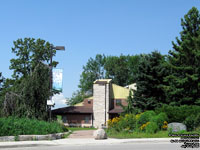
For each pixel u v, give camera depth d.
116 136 20.56
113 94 52.19
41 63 25.81
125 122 24.59
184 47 30.02
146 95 34.94
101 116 48.72
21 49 43.22
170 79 31.95
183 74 31.44
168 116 24.95
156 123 22.08
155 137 19.31
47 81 25.16
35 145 15.22
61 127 25.23
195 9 32.50
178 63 31.98
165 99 34.28
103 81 50.28
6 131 17.16
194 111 24.48
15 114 23.62
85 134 24.64
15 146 14.71
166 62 32.75
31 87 24.17
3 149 13.86
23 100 23.95
